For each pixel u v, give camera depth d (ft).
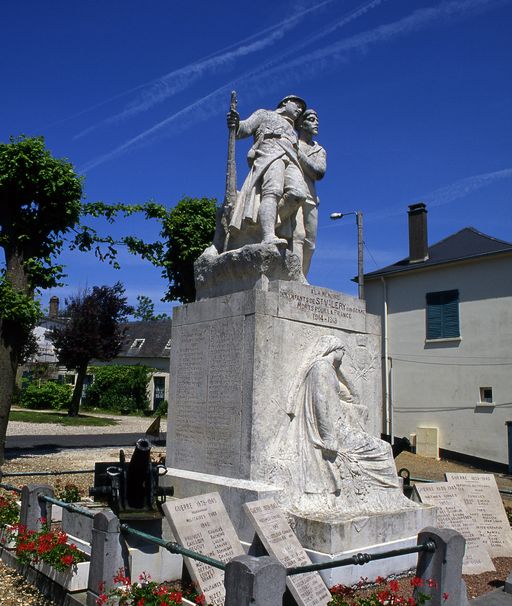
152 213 54.24
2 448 42.27
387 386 73.97
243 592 11.24
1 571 18.58
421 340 71.97
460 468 61.77
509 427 63.16
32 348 116.26
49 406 118.01
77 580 16.11
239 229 23.73
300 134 26.21
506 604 16.96
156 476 18.39
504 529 23.24
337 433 19.93
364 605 13.75
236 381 20.44
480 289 67.62
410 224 74.90
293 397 20.40
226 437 20.43
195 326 22.88
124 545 15.56
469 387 67.21
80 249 51.11
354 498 19.33
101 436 71.36
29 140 44.32
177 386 23.34
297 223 24.77
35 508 19.16
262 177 24.06
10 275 44.29
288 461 19.56
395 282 75.41
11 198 44.86
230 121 24.53
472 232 75.46
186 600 14.60
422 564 14.40
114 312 106.01
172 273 56.65
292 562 15.78
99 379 134.31
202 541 15.58
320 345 21.57
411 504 20.26
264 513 16.49
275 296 20.80
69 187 45.32
